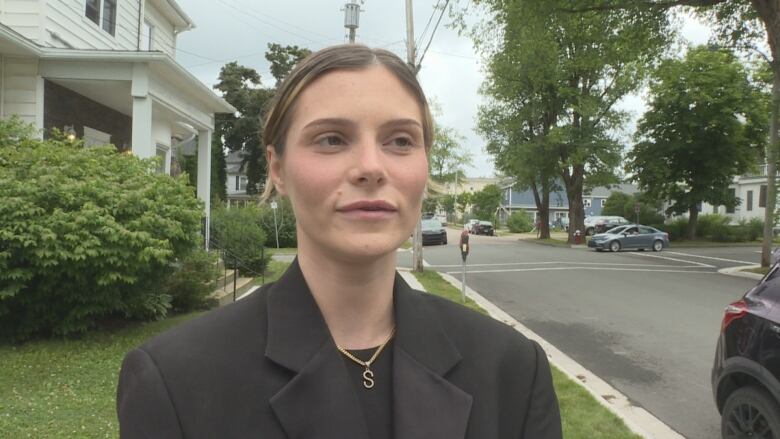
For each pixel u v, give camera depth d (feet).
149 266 20.30
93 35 39.55
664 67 68.85
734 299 36.55
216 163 102.83
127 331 22.08
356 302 3.41
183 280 26.17
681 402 17.06
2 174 19.58
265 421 2.98
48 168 20.16
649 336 25.77
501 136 112.16
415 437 3.08
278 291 3.36
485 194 229.66
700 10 61.00
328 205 3.12
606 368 20.67
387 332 3.55
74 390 15.38
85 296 19.97
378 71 3.27
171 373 2.99
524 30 64.90
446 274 50.11
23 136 25.05
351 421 3.03
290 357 3.10
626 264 62.49
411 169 3.28
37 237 18.48
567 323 28.66
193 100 41.37
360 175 3.09
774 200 57.62
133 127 31.94
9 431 12.55
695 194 105.09
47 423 13.07
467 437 3.26
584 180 106.73
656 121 103.55
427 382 3.28
